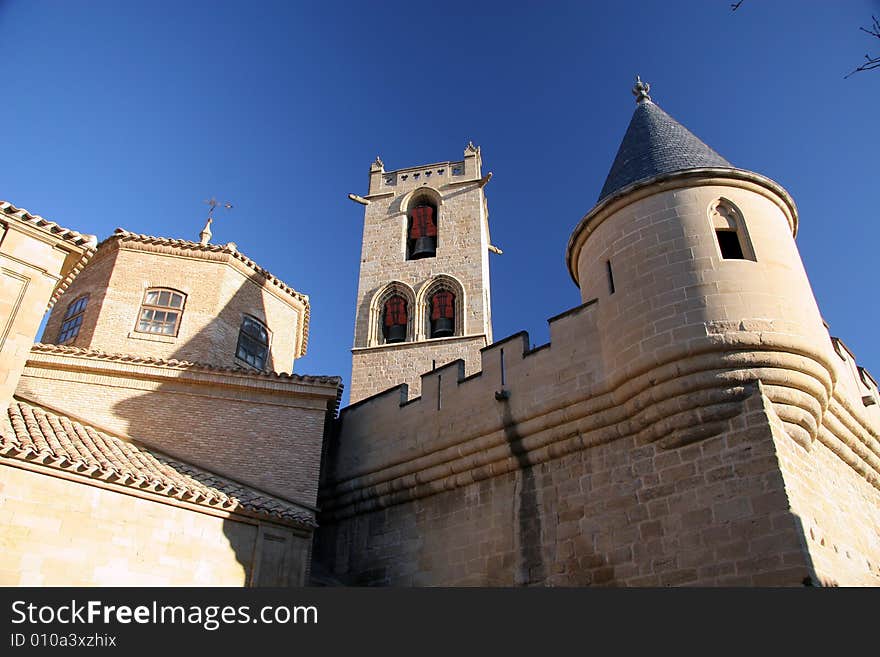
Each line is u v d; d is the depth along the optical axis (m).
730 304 13.90
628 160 17.86
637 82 21.20
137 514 14.05
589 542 14.38
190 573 14.33
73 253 16.25
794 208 16.41
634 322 14.70
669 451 13.82
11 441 12.74
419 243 34.97
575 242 17.34
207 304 25.09
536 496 15.86
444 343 30.92
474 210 35.25
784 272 14.70
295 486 18.36
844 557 13.26
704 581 12.27
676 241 15.01
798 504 12.21
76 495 13.31
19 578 12.01
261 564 15.72
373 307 33.09
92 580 12.85
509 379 17.36
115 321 23.92
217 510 15.37
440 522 17.64
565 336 16.53
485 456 17.05
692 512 12.97
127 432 18.05
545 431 16.05
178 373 19.16
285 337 27.69
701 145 17.73
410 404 19.67
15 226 15.30
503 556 15.81
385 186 37.62
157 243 25.64
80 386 18.55
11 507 12.38
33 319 14.96
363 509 19.66
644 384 14.12
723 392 13.31
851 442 15.84
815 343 13.76
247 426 19.05
